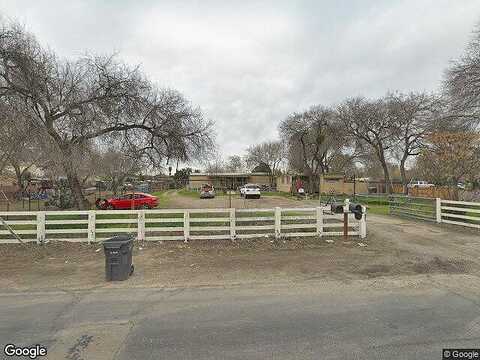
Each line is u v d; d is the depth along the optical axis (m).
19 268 8.02
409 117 34.06
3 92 14.54
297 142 46.69
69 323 4.77
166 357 3.76
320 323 4.66
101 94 18.06
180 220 10.95
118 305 5.52
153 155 22.14
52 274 7.50
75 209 18.36
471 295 5.84
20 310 5.31
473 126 20.39
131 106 18.47
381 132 37.00
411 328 4.46
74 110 17.58
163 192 58.44
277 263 8.30
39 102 15.78
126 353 3.87
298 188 41.56
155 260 8.70
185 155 21.39
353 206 11.32
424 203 16.55
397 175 63.72
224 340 4.18
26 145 15.04
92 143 18.80
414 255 8.98
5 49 14.58
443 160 20.66
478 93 18.45
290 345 4.02
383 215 18.84
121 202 23.83
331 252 9.45
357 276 7.14
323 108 43.28
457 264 8.05
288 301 5.62
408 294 5.91
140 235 10.91
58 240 10.85
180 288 6.45
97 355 3.82
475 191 20.20
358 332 4.36
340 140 40.47
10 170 34.56
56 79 17.00
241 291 6.21
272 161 74.56
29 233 10.74
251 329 4.49
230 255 9.20
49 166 16.97
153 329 4.54
